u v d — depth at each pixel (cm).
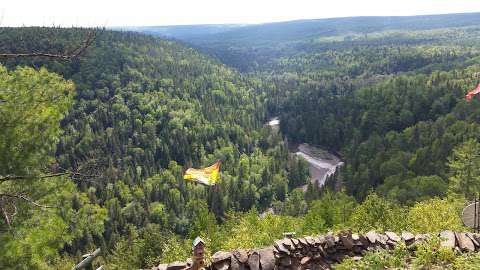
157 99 18925
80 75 18038
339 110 17688
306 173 14350
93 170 1402
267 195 13450
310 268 1216
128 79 19975
